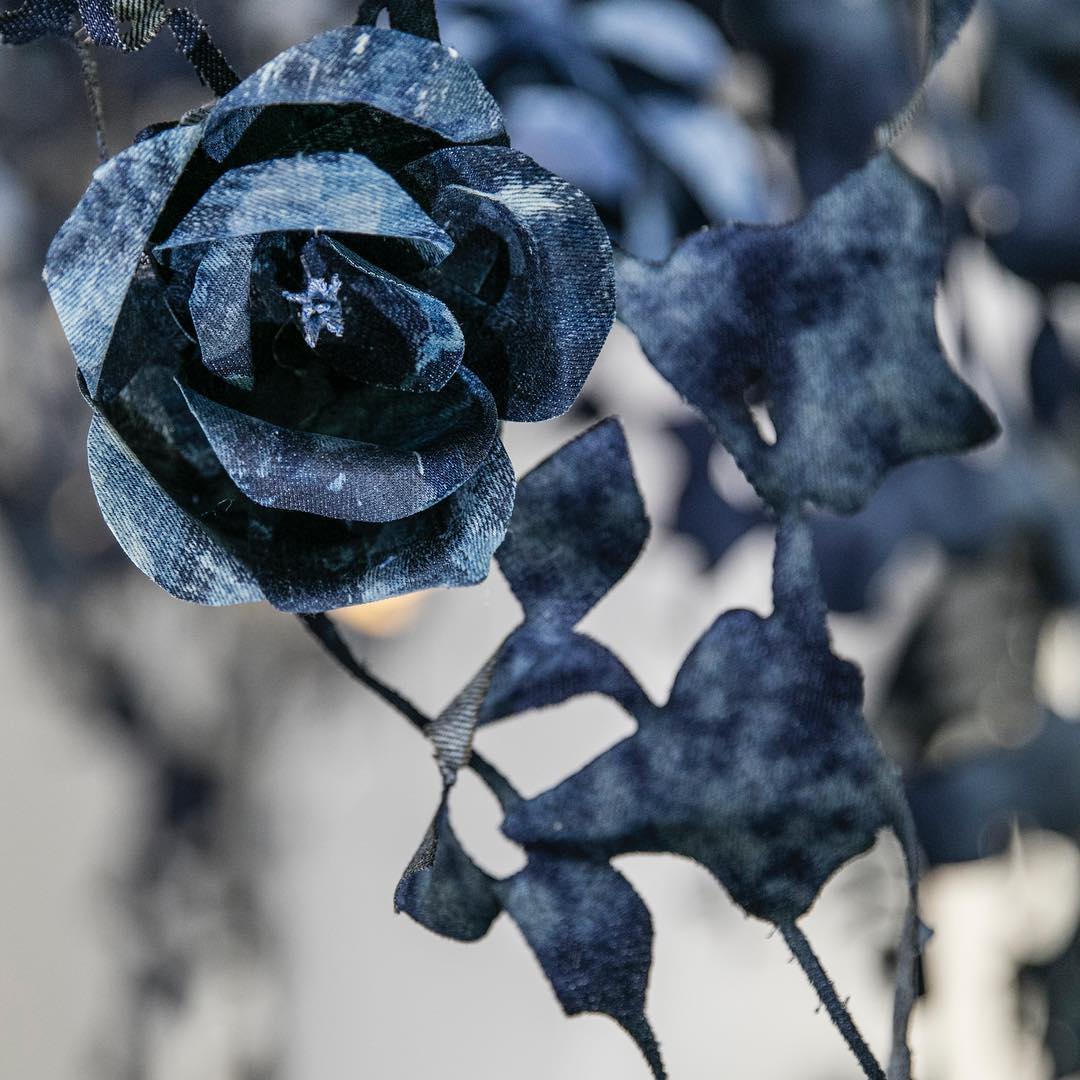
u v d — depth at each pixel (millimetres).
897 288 712
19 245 1135
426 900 702
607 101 775
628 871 2455
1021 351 866
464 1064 2795
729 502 912
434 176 673
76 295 665
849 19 829
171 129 662
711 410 714
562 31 778
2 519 1511
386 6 674
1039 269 829
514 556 709
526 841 715
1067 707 899
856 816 713
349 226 652
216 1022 2061
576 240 673
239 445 667
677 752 715
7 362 1318
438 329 668
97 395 671
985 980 969
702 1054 2410
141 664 1689
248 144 667
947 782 883
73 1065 2814
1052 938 885
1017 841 889
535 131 769
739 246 711
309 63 658
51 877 2824
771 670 714
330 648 699
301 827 2586
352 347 669
